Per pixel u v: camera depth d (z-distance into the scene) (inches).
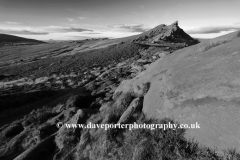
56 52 5639.8
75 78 1375.5
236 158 142.4
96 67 1862.7
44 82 1423.5
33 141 322.3
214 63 262.7
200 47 449.7
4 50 6481.3
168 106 241.6
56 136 297.1
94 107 414.0
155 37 5019.7
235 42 311.6
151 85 346.9
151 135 211.9
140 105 300.4
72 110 400.2
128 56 2437.3
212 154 158.7
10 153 306.5
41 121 408.2
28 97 860.6
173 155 174.1
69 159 239.0
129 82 456.4
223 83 203.8
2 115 674.2
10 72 2536.9
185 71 288.4
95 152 229.3
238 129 155.7
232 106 174.1
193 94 221.9
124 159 199.3
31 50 6510.8
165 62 497.7
